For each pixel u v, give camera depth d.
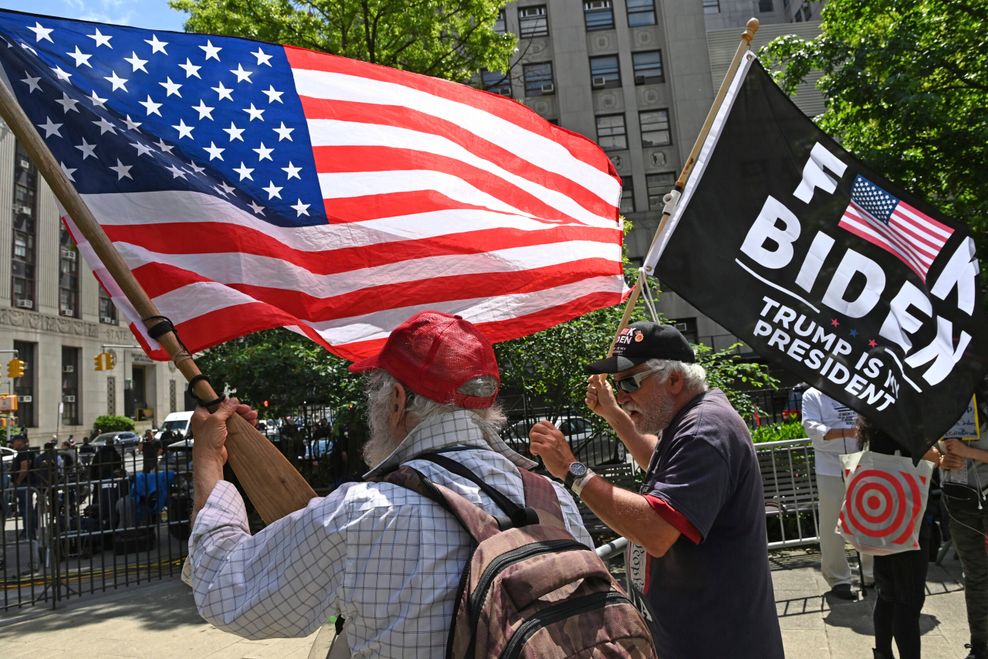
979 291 3.01
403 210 2.67
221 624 1.35
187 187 2.33
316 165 2.61
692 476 2.16
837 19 13.52
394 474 1.41
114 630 6.17
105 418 42.59
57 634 6.17
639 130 30.41
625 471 7.57
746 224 2.97
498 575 1.25
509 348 8.14
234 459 1.64
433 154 2.86
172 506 9.89
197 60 2.56
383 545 1.30
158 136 2.40
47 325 41.78
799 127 3.07
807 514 7.47
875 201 3.05
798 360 2.89
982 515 3.98
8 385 38.50
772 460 7.27
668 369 2.47
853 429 5.24
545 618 1.22
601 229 3.12
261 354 9.08
